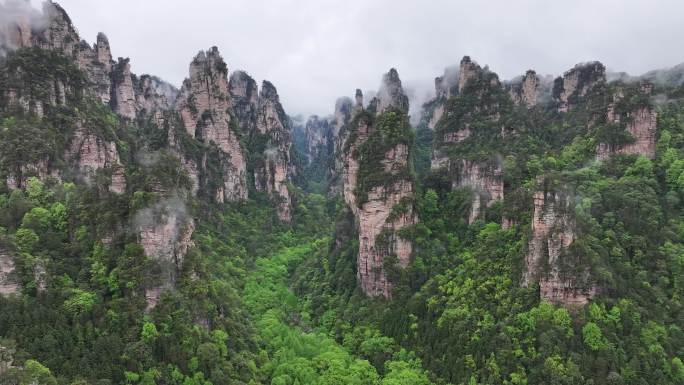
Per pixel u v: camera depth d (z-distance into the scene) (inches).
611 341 2797.7
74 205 3265.3
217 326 3240.7
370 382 3309.5
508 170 4266.7
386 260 4099.4
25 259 2741.1
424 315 3641.7
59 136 3902.6
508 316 3097.9
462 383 2957.7
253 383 2982.3
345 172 5492.1
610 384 2647.6
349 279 4616.1
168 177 3400.6
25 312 2576.3
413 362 3346.5
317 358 3560.5
